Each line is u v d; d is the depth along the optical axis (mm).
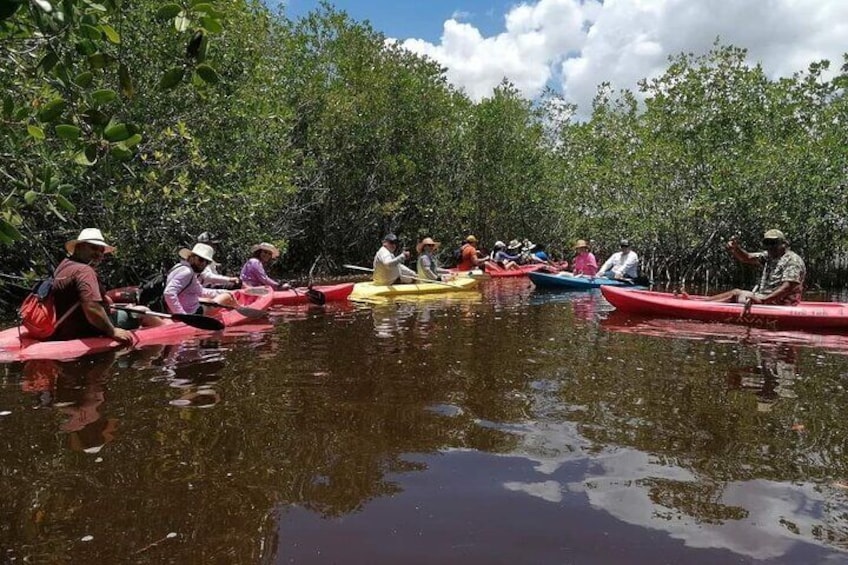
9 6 1798
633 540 2268
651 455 3127
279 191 13438
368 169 20156
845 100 16953
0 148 5801
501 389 4383
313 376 4715
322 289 10148
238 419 3611
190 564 2061
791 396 4258
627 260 13977
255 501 2545
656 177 17984
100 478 2746
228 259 13391
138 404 3891
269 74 13602
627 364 5301
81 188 9242
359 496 2611
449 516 2438
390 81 19375
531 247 18969
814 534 2332
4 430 3381
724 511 2510
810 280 17734
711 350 6023
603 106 21672
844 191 16203
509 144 22938
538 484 2756
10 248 8680
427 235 22328
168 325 6570
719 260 18297
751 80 17562
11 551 2129
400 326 7410
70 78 2633
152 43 9469
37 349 5367
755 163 16312
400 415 3734
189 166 10703
